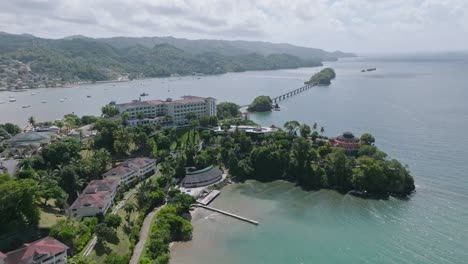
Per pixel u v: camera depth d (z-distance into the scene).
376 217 147.00
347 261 117.00
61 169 158.50
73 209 136.50
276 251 124.00
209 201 165.75
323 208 157.88
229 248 126.12
